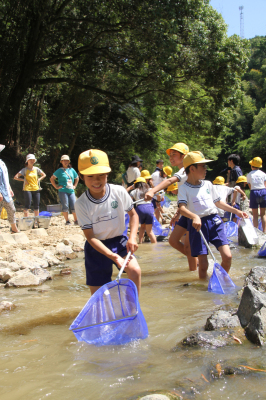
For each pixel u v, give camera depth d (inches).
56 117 803.4
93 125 951.6
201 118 797.2
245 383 76.0
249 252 234.1
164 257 238.5
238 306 115.6
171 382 78.3
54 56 645.3
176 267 205.6
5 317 131.4
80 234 328.8
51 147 764.6
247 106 2315.5
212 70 620.4
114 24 604.4
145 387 77.1
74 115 852.6
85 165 116.9
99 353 96.7
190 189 170.4
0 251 245.8
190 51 600.1
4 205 296.2
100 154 118.2
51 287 173.9
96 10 616.4
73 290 166.9
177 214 204.4
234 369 81.4
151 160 1056.8
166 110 868.6
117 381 80.8
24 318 129.8
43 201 676.7
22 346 104.7
